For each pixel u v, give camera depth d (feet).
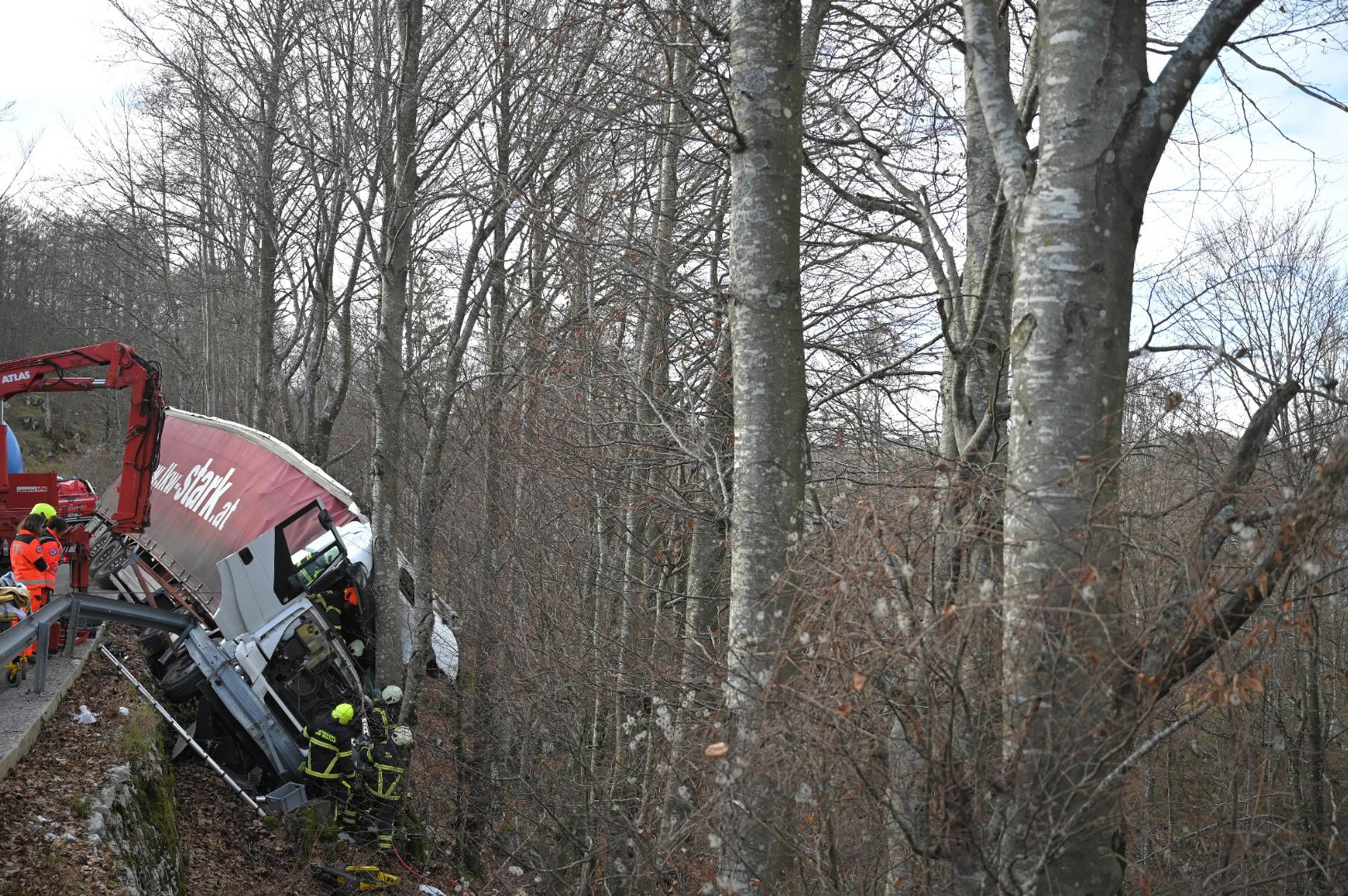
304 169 61.72
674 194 34.68
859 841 14.40
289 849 30.50
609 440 33.01
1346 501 11.57
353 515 41.27
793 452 16.74
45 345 137.28
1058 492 11.89
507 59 35.09
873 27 25.04
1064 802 11.31
